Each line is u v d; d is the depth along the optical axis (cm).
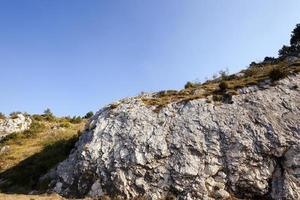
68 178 3681
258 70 4847
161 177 3216
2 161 5228
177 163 3266
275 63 5534
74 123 7812
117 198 3178
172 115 3856
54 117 8144
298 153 2998
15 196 3362
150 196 3105
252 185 2941
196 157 3275
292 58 5484
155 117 3897
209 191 2980
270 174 2988
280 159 3055
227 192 2955
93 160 3588
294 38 6856
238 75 4922
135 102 4338
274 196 2828
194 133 3509
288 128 3259
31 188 4056
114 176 3341
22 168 4797
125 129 3831
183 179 3122
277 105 3544
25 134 6531
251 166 3069
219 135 3400
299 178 2845
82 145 3956
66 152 4700
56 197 3400
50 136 6300
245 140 3256
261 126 3347
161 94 4641
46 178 4109
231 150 3225
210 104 3834
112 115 4169
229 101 3797
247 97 3769
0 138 6425
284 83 3828
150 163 3344
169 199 3025
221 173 3095
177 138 3516
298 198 2714
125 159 3450
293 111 3425
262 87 3878
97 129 4003
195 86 5072
